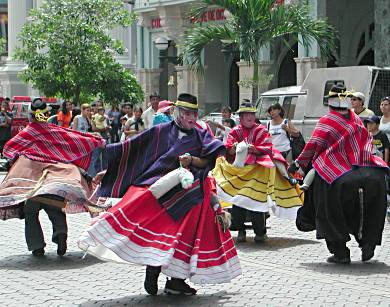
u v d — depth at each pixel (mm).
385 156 14172
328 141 10305
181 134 8586
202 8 26109
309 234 13070
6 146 10734
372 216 10266
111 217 8141
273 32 24391
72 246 11883
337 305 8359
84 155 10734
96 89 31078
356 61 35812
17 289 9164
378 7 25688
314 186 10406
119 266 10430
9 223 14383
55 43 31141
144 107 39781
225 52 25453
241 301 8555
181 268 8219
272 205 11883
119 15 32062
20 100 36781
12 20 52500
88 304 8445
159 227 8242
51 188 10250
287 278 9680
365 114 14828
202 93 36969
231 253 8508
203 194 8391
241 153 11734
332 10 35438
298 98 20688
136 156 8594
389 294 8836
